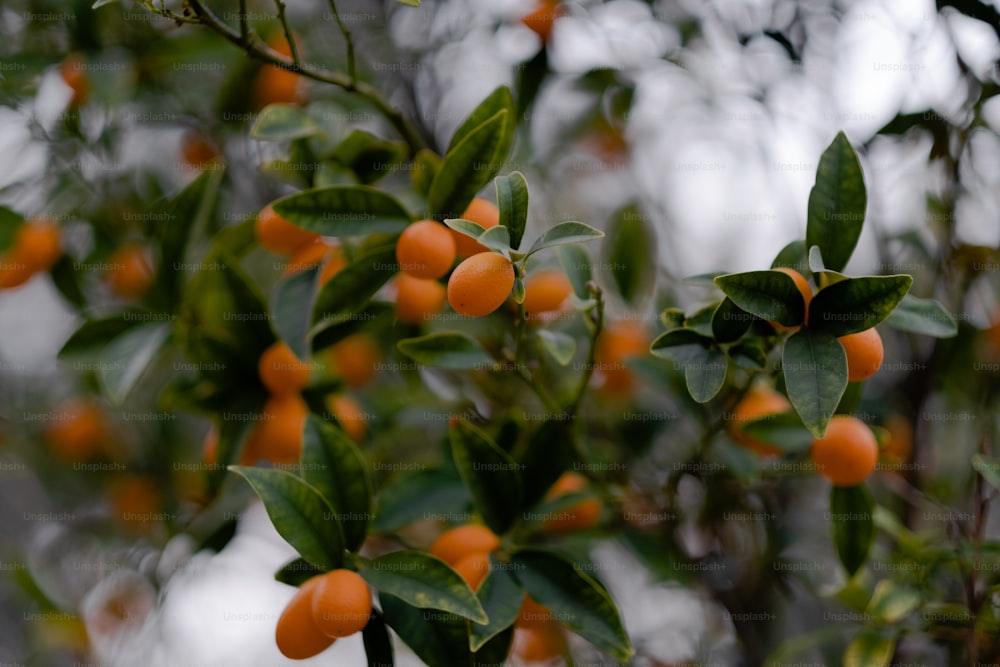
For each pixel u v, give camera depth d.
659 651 1.32
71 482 1.51
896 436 1.27
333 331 1.16
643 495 1.24
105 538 1.47
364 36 1.41
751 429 1.14
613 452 1.27
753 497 1.28
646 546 1.23
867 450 1.09
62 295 1.28
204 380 1.17
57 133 1.30
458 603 1.03
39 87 1.29
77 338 1.19
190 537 1.28
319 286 1.14
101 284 1.33
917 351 1.29
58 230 1.27
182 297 1.19
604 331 1.24
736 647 1.32
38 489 1.75
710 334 1.05
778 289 1.02
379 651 1.05
